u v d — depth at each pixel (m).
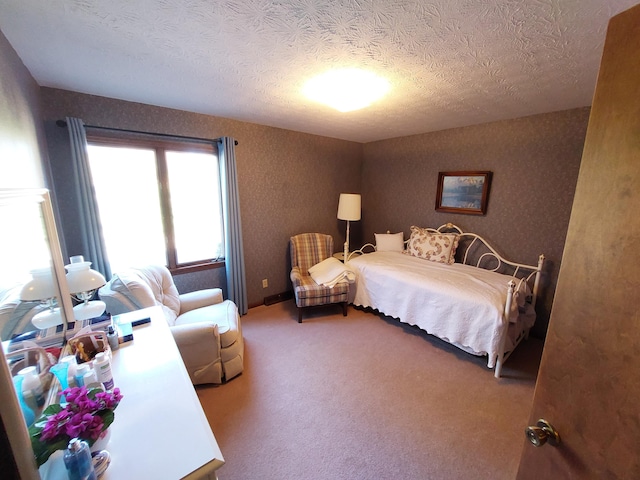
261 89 2.11
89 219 2.22
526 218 2.89
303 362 2.39
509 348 2.32
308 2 1.12
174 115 2.65
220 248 3.24
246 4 1.13
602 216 0.55
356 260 3.42
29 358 0.95
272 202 3.56
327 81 1.95
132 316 1.65
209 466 0.76
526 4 1.11
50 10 1.17
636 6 0.48
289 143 3.58
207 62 1.67
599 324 0.56
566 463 0.64
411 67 1.71
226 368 2.11
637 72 0.48
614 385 0.54
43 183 1.87
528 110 2.59
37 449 0.65
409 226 4.01
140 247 2.69
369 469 1.47
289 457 1.53
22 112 1.56
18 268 0.97
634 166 0.49
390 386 2.10
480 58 1.59
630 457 0.51
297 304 3.14
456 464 1.49
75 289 1.39
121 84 2.02
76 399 0.77
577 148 2.52
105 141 2.34
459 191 3.38
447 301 2.45
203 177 2.99
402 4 1.12
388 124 3.21
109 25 1.29
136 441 0.82
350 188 4.45
